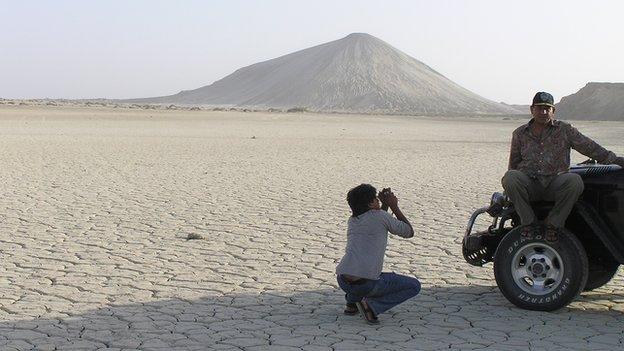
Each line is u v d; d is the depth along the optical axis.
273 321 7.76
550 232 7.98
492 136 58.84
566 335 7.38
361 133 59.06
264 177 22.03
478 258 8.93
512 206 8.59
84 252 11.09
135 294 8.80
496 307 8.36
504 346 7.01
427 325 7.67
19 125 54.19
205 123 71.19
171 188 19.02
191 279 9.55
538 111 8.09
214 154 30.97
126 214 14.67
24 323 7.61
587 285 9.17
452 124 99.00
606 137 56.19
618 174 8.26
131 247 11.50
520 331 7.49
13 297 8.60
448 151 36.03
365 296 7.64
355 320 7.82
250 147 36.19
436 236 12.60
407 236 7.80
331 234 12.73
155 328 7.48
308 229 13.20
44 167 23.88
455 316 8.00
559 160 8.07
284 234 12.73
